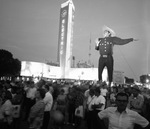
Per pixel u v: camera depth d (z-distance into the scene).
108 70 34.31
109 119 3.95
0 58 55.59
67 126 10.27
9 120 6.57
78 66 103.44
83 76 80.44
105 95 13.51
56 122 3.00
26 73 70.94
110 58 34.16
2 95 7.63
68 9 103.62
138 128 3.87
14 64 60.56
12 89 9.61
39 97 6.41
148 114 7.56
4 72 57.62
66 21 103.19
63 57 99.81
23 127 9.24
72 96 10.16
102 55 34.47
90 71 79.31
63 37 102.50
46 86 8.59
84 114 9.62
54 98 12.88
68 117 10.75
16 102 7.95
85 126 10.41
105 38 34.47
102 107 7.80
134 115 3.81
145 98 8.53
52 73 84.94
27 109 10.93
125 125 3.75
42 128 7.54
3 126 6.48
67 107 10.34
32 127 6.11
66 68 90.12
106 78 62.09
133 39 32.59
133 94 7.72
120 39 33.72
